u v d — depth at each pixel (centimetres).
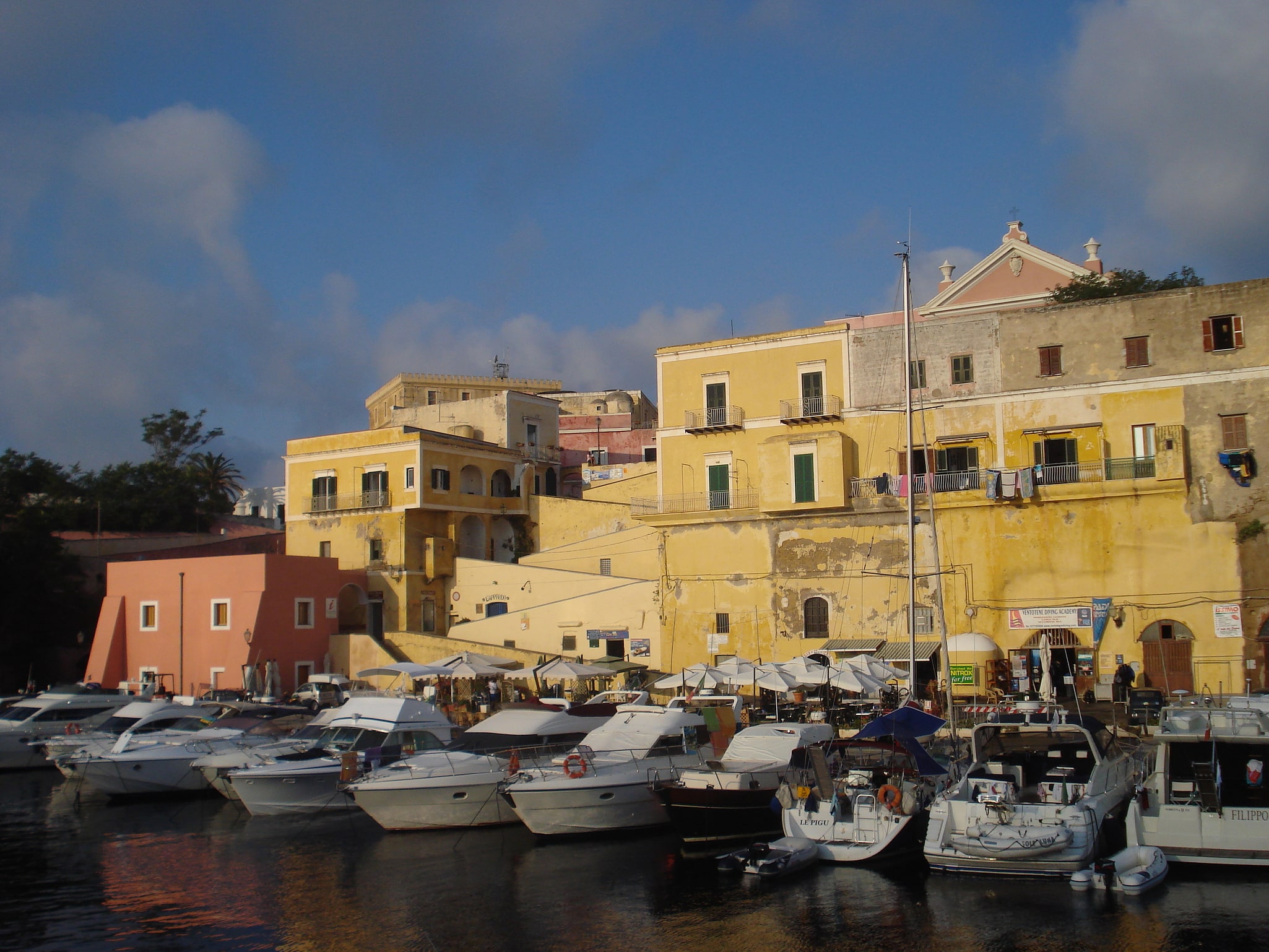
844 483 4556
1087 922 1814
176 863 2531
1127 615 4041
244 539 7388
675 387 5047
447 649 5509
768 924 1898
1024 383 4369
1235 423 4012
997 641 4228
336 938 1947
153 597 5906
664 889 2136
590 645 5262
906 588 4409
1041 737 2281
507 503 6738
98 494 7912
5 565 6062
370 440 6309
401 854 2523
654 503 5097
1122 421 4191
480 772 2747
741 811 2353
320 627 5797
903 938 1800
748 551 4766
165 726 3734
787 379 4803
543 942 1881
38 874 2459
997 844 2008
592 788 2539
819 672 3553
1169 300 4172
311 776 2995
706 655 4784
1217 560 3950
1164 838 2031
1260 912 1825
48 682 6278
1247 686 3841
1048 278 5219
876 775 2344
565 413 9019
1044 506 4212
